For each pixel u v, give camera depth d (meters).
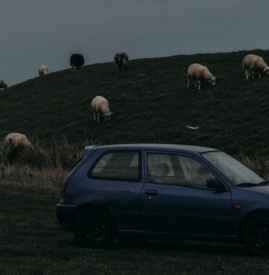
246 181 37.94
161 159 38.75
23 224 47.50
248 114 159.38
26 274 30.94
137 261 34.56
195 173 37.78
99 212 39.16
